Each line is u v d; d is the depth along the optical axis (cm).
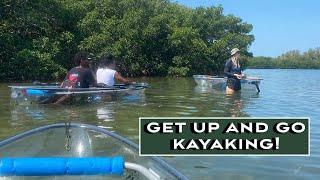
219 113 983
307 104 1249
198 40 3612
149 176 360
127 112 955
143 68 3431
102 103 1066
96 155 470
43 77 2380
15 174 339
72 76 1065
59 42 2627
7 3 2406
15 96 1045
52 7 2622
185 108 1056
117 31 3006
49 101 1023
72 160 343
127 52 3053
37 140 493
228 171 532
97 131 486
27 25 2516
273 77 3697
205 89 1722
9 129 744
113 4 3120
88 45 2767
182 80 2723
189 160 577
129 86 1188
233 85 1405
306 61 9469
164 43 3494
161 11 3650
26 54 2295
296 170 543
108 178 407
